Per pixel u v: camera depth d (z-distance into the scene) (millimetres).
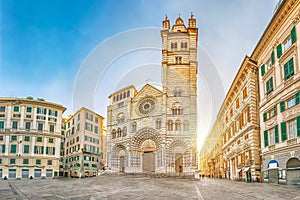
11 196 16547
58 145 67875
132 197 15461
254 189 22359
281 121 28812
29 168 63469
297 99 25578
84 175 39125
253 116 35969
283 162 28266
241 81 41156
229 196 16641
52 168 65812
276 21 29453
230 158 49031
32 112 65938
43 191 19938
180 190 20047
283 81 28594
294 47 26172
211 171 70125
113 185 24734
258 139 35500
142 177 29859
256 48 35781
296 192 19719
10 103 64875
